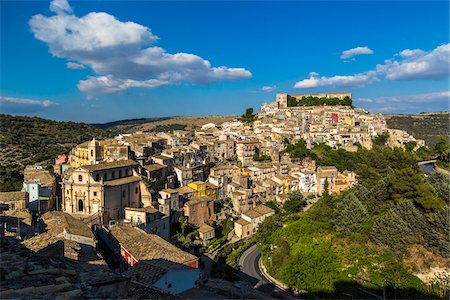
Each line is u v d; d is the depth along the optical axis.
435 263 72.31
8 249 37.66
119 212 118.06
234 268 102.69
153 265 55.56
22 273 30.08
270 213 146.00
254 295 64.44
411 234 75.56
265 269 99.50
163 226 116.56
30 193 122.81
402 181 85.50
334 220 88.69
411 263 72.44
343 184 183.25
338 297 71.12
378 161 110.81
